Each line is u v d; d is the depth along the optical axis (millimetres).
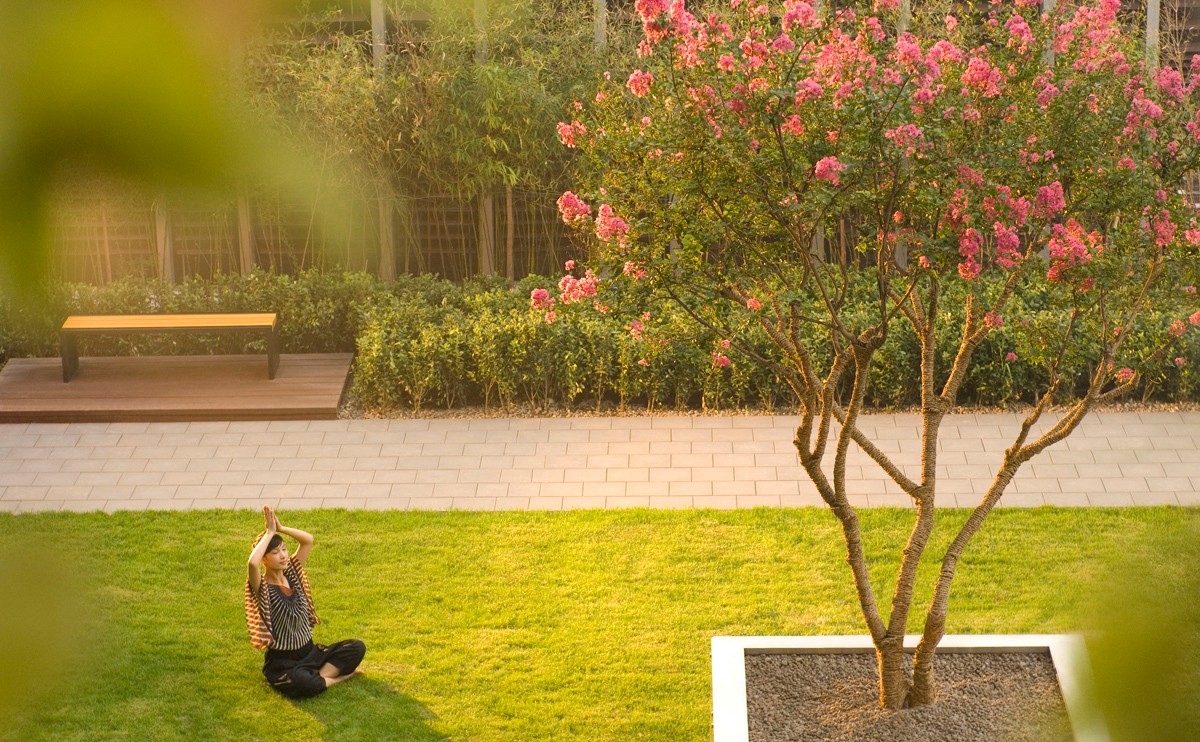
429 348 11859
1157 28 12969
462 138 12852
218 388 12117
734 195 5203
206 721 6938
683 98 5117
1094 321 6496
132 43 659
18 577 749
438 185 14062
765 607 8156
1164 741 1127
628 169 5539
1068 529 9148
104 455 11000
